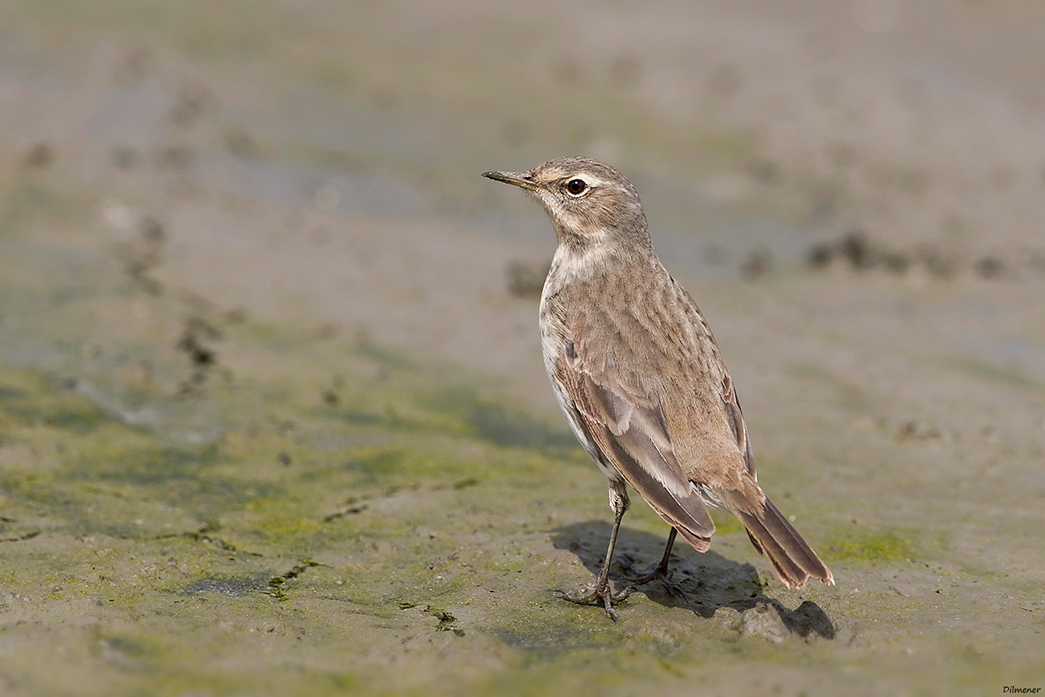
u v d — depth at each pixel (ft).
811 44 89.86
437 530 34.73
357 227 63.72
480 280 57.82
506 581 31.48
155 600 29.60
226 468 38.70
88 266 55.83
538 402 45.37
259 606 29.53
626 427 30.04
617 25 93.20
